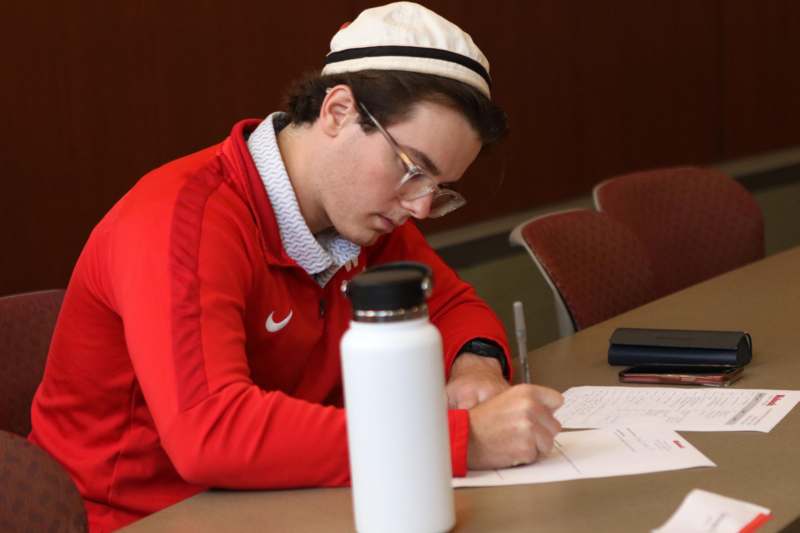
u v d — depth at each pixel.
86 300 2.00
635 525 1.49
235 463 1.67
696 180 3.70
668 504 1.55
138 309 1.78
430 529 1.44
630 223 3.49
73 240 5.57
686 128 9.34
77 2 5.48
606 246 3.21
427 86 1.83
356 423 1.42
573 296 3.04
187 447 1.68
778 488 1.58
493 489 1.64
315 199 2.03
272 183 2.00
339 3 6.77
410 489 1.43
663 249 3.57
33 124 5.36
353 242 2.03
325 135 1.96
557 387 2.15
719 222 3.69
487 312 2.38
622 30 8.68
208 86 6.11
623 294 3.21
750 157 9.93
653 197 3.60
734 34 9.62
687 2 9.19
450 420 1.69
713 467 1.67
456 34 1.88
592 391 2.10
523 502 1.58
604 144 8.63
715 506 1.47
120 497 2.05
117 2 5.65
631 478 1.65
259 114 6.38
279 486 1.69
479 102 1.86
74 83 5.50
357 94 1.87
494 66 7.79
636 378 2.14
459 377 2.12
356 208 1.95
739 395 2.01
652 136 9.04
